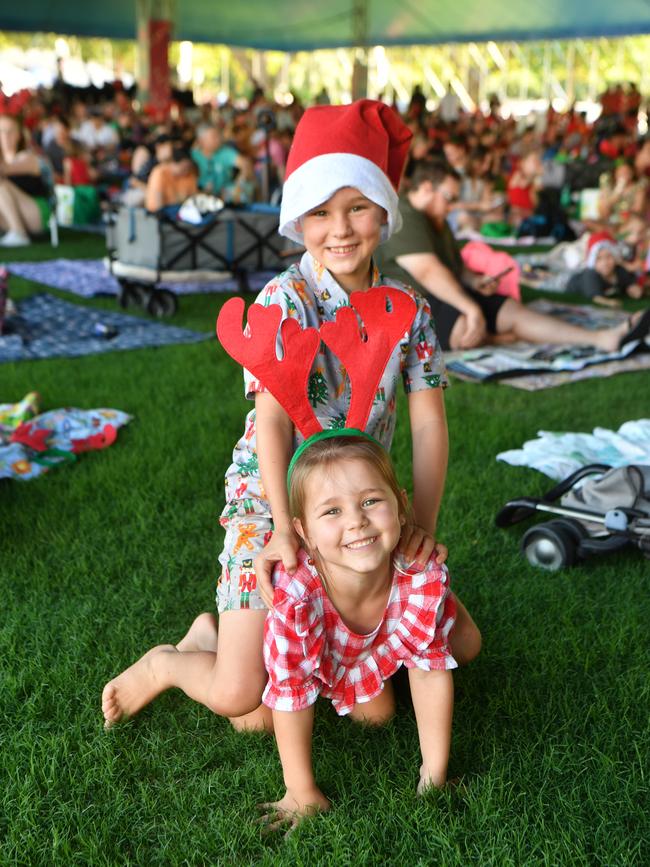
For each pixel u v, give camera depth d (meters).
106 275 9.76
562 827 2.11
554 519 3.53
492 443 4.71
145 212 7.82
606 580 3.36
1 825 2.15
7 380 5.75
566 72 34.72
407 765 2.32
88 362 6.29
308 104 26.05
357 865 1.99
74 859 2.03
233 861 2.02
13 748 2.40
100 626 2.97
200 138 12.34
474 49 34.97
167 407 5.27
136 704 2.50
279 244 8.43
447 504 3.95
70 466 4.38
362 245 2.25
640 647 2.88
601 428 4.83
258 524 2.35
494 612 3.10
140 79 25.08
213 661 2.40
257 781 2.26
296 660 2.08
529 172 14.23
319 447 2.05
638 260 9.48
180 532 3.67
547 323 6.81
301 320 2.29
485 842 2.06
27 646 2.87
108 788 2.25
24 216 12.05
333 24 26.75
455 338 6.66
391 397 2.42
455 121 20.58
